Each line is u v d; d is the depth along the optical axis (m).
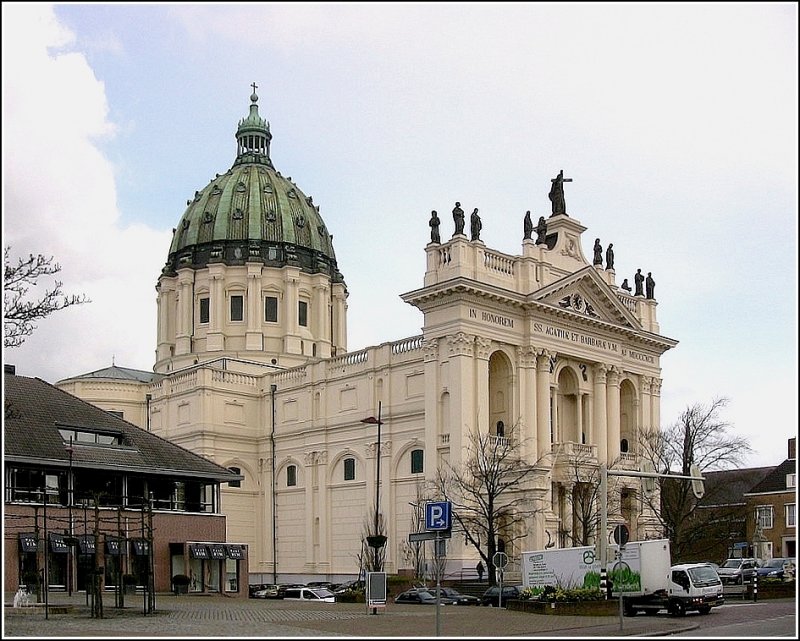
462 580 80.06
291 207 139.38
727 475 130.00
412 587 73.94
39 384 78.25
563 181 99.12
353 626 44.44
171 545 75.81
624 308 99.62
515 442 88.00
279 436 109.19
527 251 93.25
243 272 132.12
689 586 54.50
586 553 59.97
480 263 89.25
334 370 104.69
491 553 75.44
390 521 94.75
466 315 87.31
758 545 110.94
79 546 68.75
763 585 69.31
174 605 60.09
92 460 72.44
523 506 87.00
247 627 42.91
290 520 106.88
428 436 88.56
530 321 91.44
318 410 105.75
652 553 55.59
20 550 66.75
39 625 43.53
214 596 74.50
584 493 91.88
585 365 97.81
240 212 135.50
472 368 87.19
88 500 71.31
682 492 90.19
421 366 94.19
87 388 118.12
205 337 131.25
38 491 69.81
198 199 140.00
